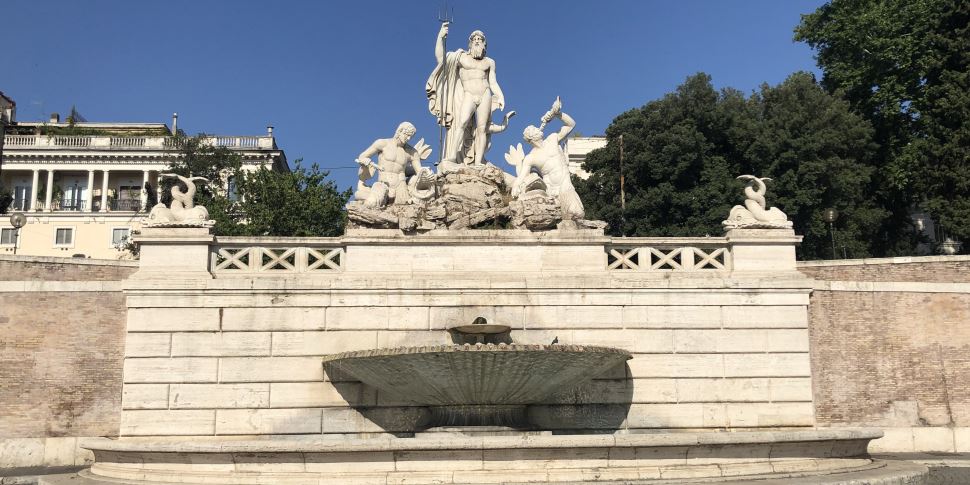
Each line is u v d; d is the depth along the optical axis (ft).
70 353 65.00
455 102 77.15
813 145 123.95
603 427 62.59
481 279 63.21
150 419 60.64
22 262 67.56
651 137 133.08
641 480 47.24
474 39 77.46
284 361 61.72
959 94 112.16
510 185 73.36
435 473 46.73
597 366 57.67
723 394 63.87
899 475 49.62
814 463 51.47
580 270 65.36
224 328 61.82
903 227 134.62
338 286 62.49
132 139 188.44
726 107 132.77
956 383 68.64
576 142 193.16
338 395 61.52
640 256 67.00
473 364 53.78
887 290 69.41
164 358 61.31
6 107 206.18
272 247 64.75
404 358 53.98
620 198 136.26
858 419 67.21
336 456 47.62
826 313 68.08
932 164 115.44
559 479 47.03
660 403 63.31
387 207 66.69
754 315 65.10
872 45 127.95
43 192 188.24
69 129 206.80
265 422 61.00
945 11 116.67
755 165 129.18
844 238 122.83
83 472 54.24
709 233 126.52
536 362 54.49
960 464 60.70
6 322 64.85
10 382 64.18
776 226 66.64
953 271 71.05
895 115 127.85
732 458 50.06
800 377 64.64
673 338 64.08
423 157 73.36
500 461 47.73
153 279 62.03
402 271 64.28
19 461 63.10
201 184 167.32
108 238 182.91
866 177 125.08
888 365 68.28
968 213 110.01
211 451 48.42
